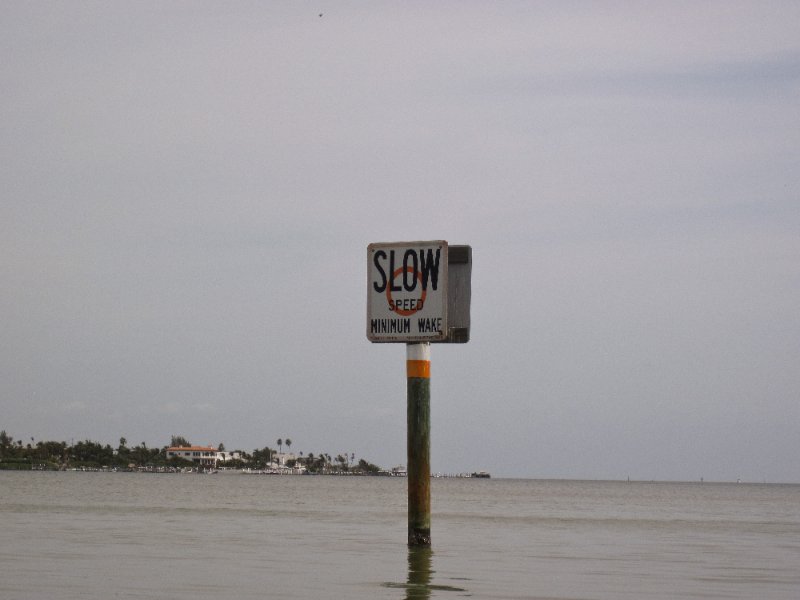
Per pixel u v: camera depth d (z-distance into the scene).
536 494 151.38
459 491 166.00
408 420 25.27
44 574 18.91
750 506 95.25
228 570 20.36
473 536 34.38
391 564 22.31
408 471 25.53
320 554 24.55
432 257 24.59
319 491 130.75
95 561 21.52
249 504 65.56
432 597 16.83
